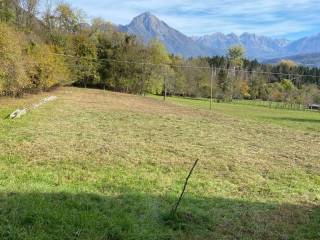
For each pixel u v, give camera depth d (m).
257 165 14.29
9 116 21.64
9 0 52.84
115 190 9.43
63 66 55.72
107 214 7.40
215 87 98.38
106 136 18.11
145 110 36.59
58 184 9.51
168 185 10.43
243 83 108.75
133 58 77.31
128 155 14.05
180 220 7.52
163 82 83.25
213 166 13.48
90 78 75.31
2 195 7.82
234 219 8.05
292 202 9.81
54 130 18.50
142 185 10.19
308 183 12.16
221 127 26.77
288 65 139.12
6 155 12.35
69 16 69.94
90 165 12.02
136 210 7.93
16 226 6.28
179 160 13.99
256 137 22.83
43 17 66.81
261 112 59.53
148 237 6.55
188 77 96.62
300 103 97.06
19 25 54.75
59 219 6.62
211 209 8.59
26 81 35.09
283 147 19.52
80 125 21.34
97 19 76.69
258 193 10.49
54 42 66.19
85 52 72.12
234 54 126.31
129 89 78.50
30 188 8.53
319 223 8.22
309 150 19.11
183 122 27.89
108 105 38.66
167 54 87.69
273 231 7.58
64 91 53.53
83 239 6.12
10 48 30.11
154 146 16.47
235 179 11.88
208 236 7.01
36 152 13.16
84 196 8.44
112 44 77.06
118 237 6.39
